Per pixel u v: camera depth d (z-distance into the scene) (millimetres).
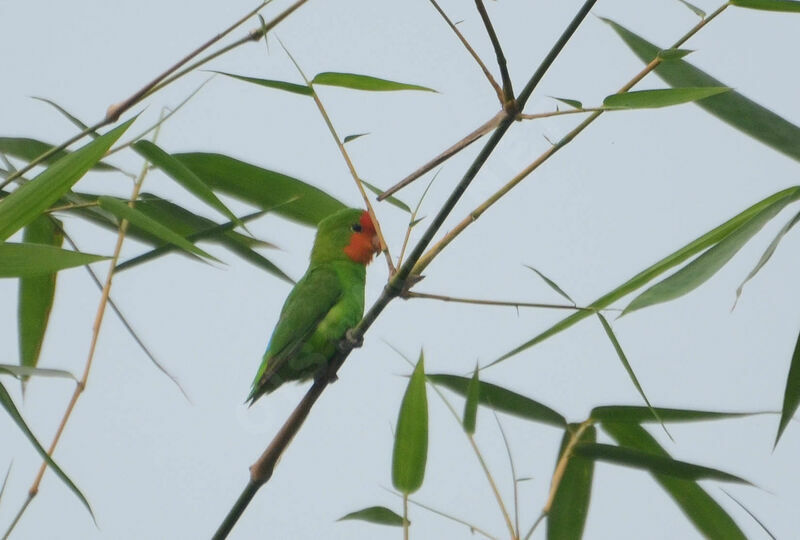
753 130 6969
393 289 6629
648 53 7418
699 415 7340
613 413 7570
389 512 7465
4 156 7703
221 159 7883
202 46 6242
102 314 7156
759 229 6059
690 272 6227
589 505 7961
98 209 7746
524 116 6125
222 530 6656
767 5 6391
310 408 6988
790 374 6168
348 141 6902
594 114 6535
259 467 6691
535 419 7738
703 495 8008
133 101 6199
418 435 6797
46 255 5363
